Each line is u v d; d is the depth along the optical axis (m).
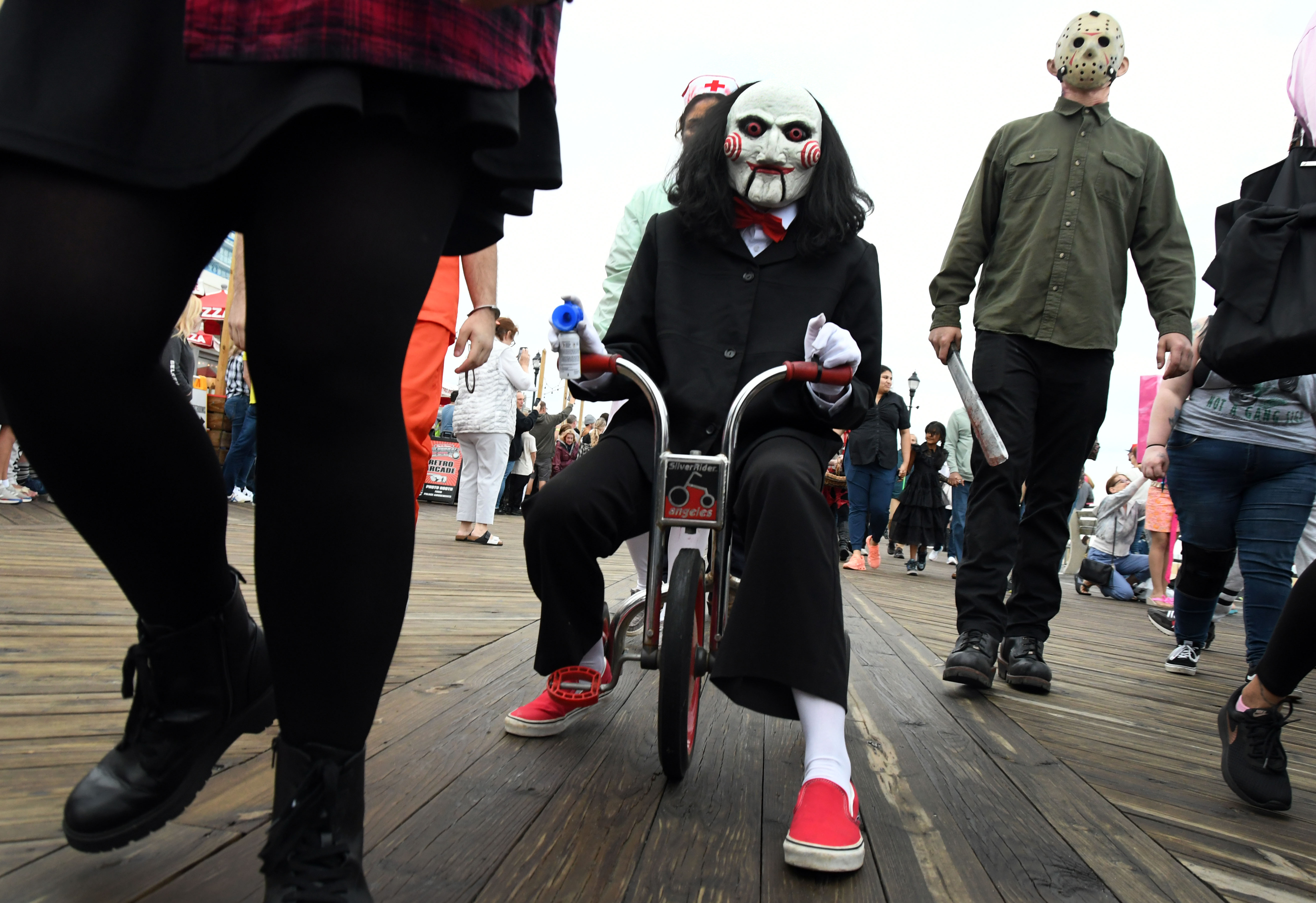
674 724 1.70
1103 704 3.19
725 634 1.62
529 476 14.03
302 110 0.85
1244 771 2.01
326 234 0.93
